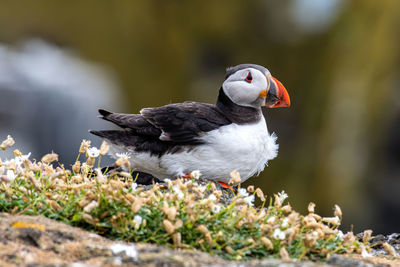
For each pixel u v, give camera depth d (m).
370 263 4.22
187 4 18.33
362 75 18.19
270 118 18.00
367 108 18.19
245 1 17.94
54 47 19.12
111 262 3.50
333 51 17.97
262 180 17.38
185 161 5.58
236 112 5.80
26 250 3.55
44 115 15.30
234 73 5.87
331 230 4.29
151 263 3.52
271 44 18.14
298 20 17.89
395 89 18.59
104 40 18.94
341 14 17.89
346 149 17.89
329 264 3.94
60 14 19.38
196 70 18.48
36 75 16.00
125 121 5.67
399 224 17.92
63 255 3.58
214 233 4.08
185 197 4.32
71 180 4.73
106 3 18.91
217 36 18.25
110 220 4.05
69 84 16.08
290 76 18.22
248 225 4.19
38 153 15.02
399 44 18.38
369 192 18.16
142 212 4.12
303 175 17.52
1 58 16.42
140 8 18.64
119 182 4.21
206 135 5.51
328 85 18.02
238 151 5.55
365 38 17.97
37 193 4.41
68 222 4.09
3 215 4.03
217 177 5.69
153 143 5.61
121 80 18.58
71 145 15.46
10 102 14.88
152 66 18.62
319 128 17.88
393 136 18.48
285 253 3.90
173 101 18.33
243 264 3.67
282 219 4.39
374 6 17.81
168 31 18.52
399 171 18.31
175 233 3.96
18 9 19.34
